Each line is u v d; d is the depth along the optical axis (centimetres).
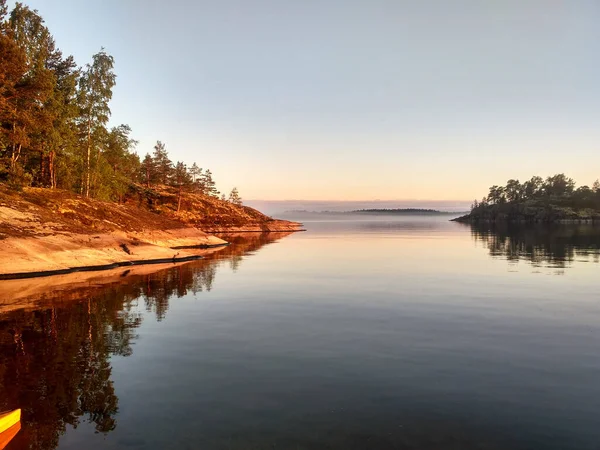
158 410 795
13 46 3416
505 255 4156
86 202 4594
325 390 877
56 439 695
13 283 2467
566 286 2286
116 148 7094
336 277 2702
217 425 733
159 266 3434
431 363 1044
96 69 5419
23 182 3991
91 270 3120
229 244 6359
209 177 14888
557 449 649
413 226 16050
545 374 966
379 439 681
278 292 2153
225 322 1503
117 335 1332
